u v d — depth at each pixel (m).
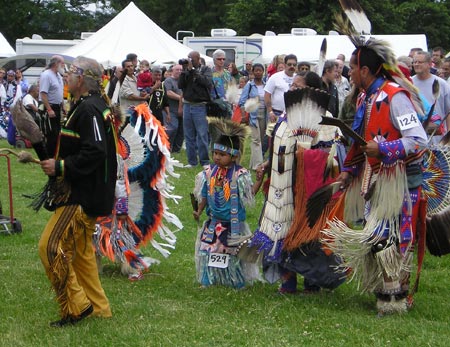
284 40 19.92
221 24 42.72
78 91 4.60
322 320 4.84
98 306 4.83
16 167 12.32
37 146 4.47
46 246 4.50
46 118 5.02
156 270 6.15
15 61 24.20
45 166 4.43
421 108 4.86
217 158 5.43
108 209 4.61
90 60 4.61
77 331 4.55
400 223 4.77
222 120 5.43
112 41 17.91
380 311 4.96
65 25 42.81
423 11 35.28
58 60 11.59
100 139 4.46
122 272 5.93
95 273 4.81
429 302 5.31
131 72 12.32
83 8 45.50
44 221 8.13
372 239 4.75
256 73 11.48
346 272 5.20
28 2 41.81
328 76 8.30
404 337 4.53
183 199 9.32
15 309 5.04
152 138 5.77
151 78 13.15
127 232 5.82
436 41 35.69
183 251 6.84
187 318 4.88
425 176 5.08
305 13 32.03
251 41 22.36
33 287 5.57
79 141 4.51
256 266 5.60
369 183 4.83
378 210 4.74
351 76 4.88
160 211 6.00
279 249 5.29
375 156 4.63
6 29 41.97
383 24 31.39
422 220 4.86
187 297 5.38
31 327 4.68
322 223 5.12
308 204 5.16
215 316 4.93
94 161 4.45
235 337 4.52
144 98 12.58
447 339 4.48
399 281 4.90
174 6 43.56
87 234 4.69
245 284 5.59
